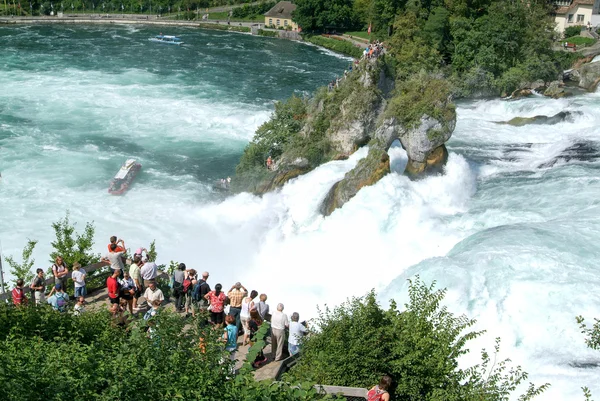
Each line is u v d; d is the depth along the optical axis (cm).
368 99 5322
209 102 8481
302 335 2209
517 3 9088
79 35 13550
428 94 4803
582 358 2719
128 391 1420
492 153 5841
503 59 8769
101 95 8588
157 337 1633
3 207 5231
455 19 9312
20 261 4438
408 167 4922
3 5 16488
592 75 8581
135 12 17362
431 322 1986
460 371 1884
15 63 10356
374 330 1956
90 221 5094
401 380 1850
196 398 1433
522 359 2797
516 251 3388
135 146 6812
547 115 7244
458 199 4784
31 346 1642
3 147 6538
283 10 15125
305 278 4300
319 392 1673
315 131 5531
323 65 11294
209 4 17762
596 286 3088
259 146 5850
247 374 1548
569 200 4438
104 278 2781
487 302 3103
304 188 5219
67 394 1404
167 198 5566
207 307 2350
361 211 4562
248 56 11912
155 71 10206
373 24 11044
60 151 6538
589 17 11356
